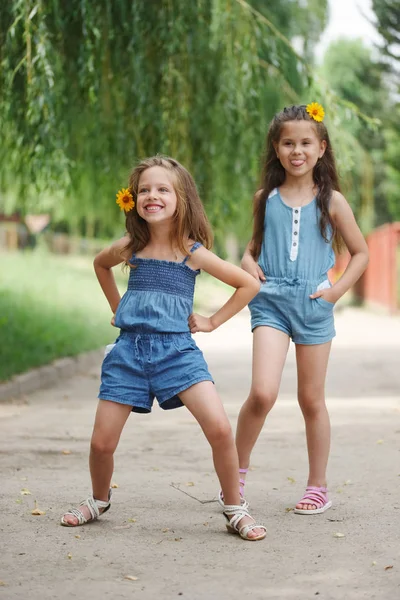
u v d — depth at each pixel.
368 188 24.22
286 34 20.53
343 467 6.94
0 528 5.18
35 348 14.04
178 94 11.88
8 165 13.98
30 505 5.71
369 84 28.66
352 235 5.62
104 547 4.82
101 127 12.59
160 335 5.03
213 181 12.92
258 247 5.74
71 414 9.83
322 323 5.56
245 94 12.12
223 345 18.70
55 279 25.38
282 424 9.09
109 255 5.33
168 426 8.95
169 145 12.14
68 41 11.51
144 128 12.27
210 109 12.52
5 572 4.40
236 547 4.82
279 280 5.57
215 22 11.86
